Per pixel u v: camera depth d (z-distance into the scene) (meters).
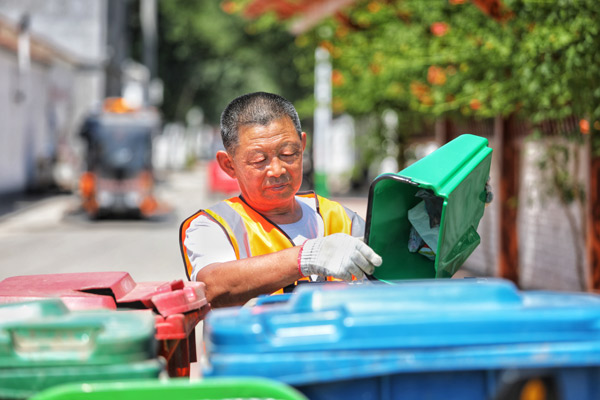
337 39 33.00
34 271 35.19
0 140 81.44
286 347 5.27
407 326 5.25
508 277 29.78
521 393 5.27
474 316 5.29
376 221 8.72
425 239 8.59
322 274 7.84
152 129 62.47
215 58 141.88
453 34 21.48
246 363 5.25
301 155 9.31
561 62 18.06
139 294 7.61
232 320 5.59
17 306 6.02
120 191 61.66
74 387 5.09
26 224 59.22
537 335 5.30
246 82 129.50
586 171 23.44
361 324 5.25
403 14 27.00
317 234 9.50
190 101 155.62
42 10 116.00
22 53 75.25
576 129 21.88
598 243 22.83
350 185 85.81
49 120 100.06
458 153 8.24
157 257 40.00
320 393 5.34
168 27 138.38
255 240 9.09
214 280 8.27
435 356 5.22
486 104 21.14
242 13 35.66
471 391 5.30
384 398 5.29
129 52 152.88
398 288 5.77
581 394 5.35
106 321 5.73
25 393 5.39
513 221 29.67
